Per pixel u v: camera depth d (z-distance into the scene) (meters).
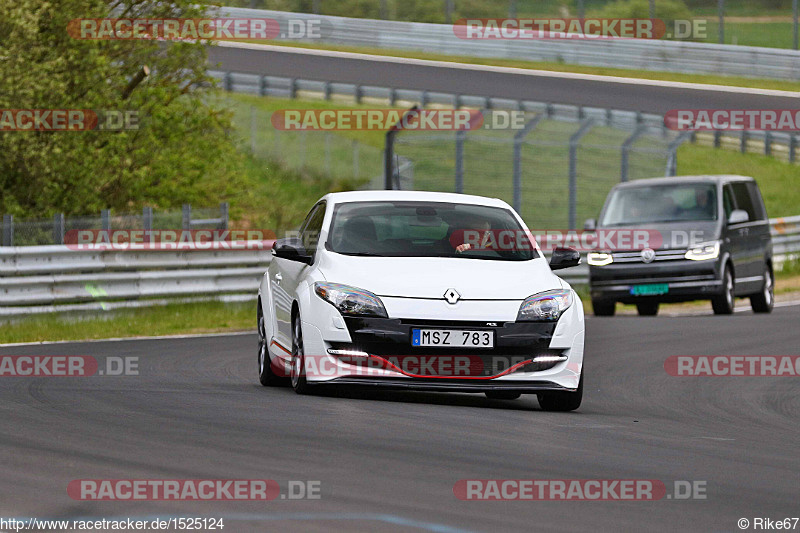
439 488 19.67
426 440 24.83
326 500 18.44
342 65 180.75
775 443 27.22
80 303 62.41
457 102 151.88
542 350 31.20
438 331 30.64
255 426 26.11
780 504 19.56
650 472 22.19
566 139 148.12
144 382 36.19
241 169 107.50
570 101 151.25
